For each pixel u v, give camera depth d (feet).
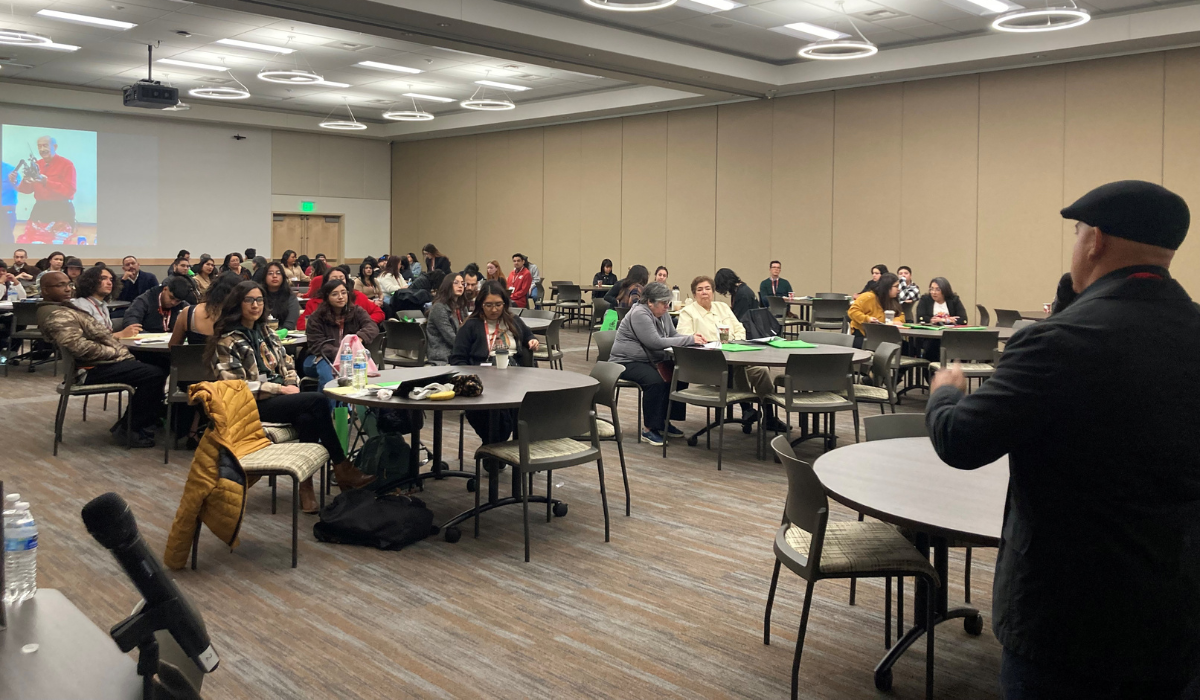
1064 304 5.76
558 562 12.58
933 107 38.55
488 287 17.63
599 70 36.91
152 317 24.39
